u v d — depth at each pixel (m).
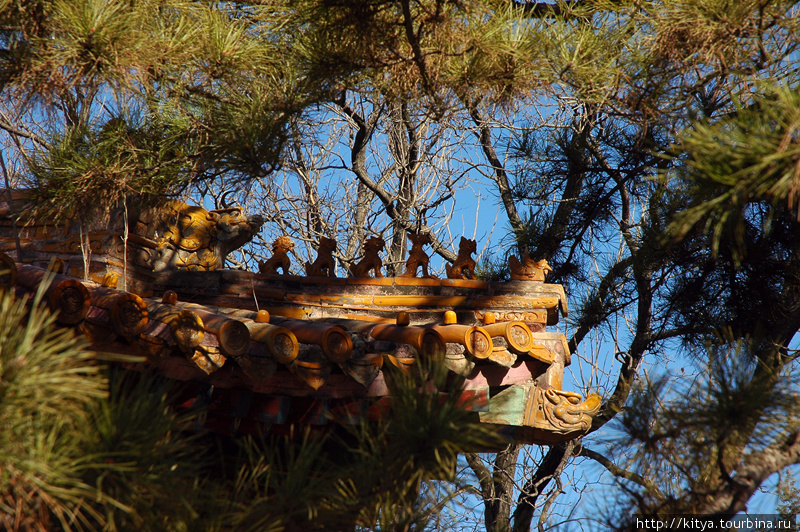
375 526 10.62
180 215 17.02
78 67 13.02
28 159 15.82
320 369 13.01
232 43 15.20
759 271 21.64
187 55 14.59
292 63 16.81
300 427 13.52
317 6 15.62
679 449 10.81
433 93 16.52
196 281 16.66
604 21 17.30
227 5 17.41
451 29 15.53
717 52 14.33
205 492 9.91
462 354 13.67
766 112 9.90
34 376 7.82
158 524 9.28
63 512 9.24
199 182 16.66
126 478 8.92
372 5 15.42
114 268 15.75
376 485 10.46
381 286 17.11
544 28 16.52
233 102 16.08
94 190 15.34
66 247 15.95
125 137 15.91
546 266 17.41
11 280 11.37
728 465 10.70
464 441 10.30
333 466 11.09
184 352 12.17
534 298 17.03
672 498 10.74
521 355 14.41
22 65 13.42
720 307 23.53
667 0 14.68
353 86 17.61
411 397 10.48
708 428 10.48
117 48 13.12
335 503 10.49
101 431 8.86
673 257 22.64
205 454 13.40
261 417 13.16
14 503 8.29
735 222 10.97
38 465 7.95
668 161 20.50
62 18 12.89
